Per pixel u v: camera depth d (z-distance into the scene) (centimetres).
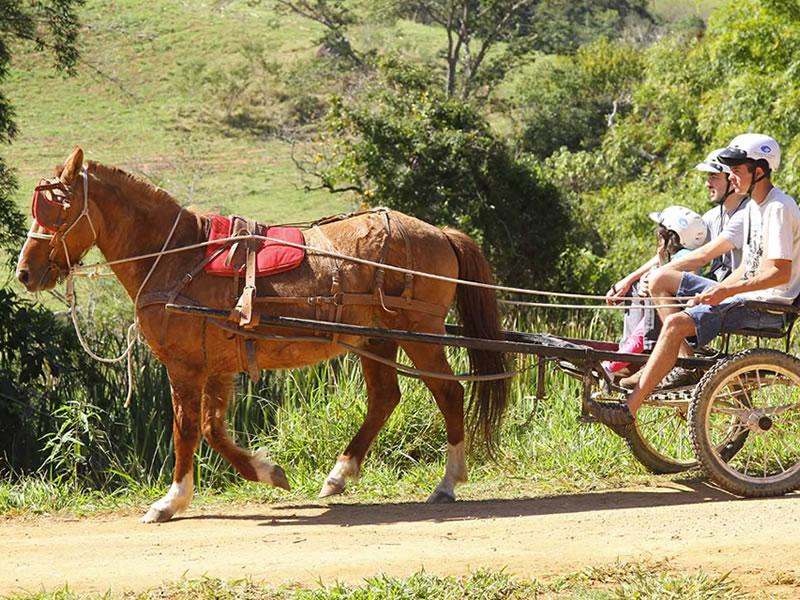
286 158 5041
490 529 641
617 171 3344
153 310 709
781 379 712
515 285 2433
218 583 529
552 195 2442
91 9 6988
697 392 697
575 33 5950
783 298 706
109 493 870
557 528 630
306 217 4106
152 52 6419
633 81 5350
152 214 721
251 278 708
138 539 649
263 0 7594
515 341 789
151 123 5453
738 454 802
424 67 2848
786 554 541
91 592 532
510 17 5147
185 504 723
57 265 710
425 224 782
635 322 782
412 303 751
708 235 797
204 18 7038
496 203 2381
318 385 1006
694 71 3128
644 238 2539
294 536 647
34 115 5438
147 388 1005
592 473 822
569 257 2448
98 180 711
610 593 497
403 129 2366
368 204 2398
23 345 1137
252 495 810
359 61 5634
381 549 598
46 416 1073
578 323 1288
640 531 606
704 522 615
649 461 808
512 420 969
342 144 2467
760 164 702
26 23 2061
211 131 5434
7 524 719
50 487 808
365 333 705
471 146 2348
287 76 6072
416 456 944
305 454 923
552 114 5200
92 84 5919
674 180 2959
